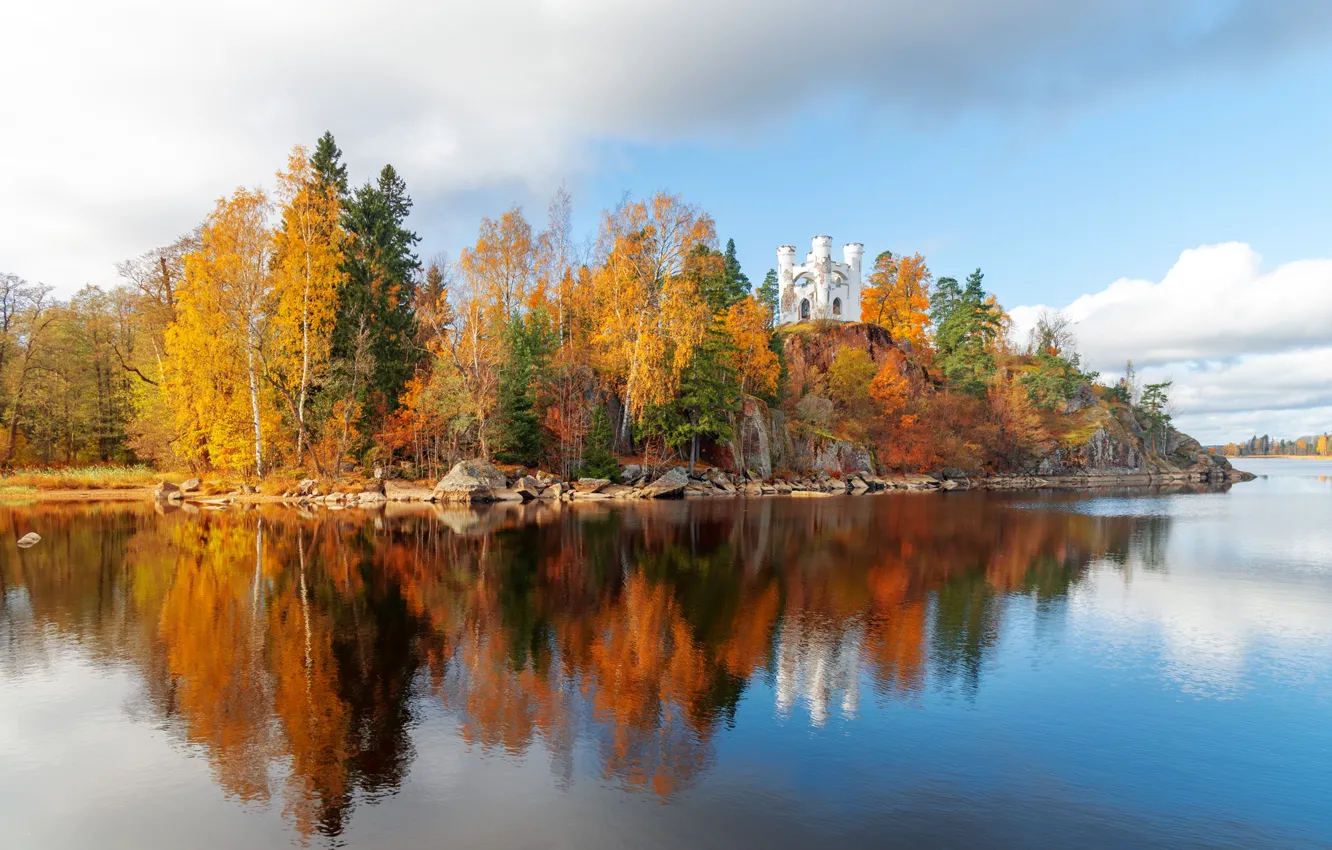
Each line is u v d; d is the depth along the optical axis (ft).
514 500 151.02
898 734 32.50
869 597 61.31
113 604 55.93
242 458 145.79
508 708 34.73
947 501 173.88
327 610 54.44
